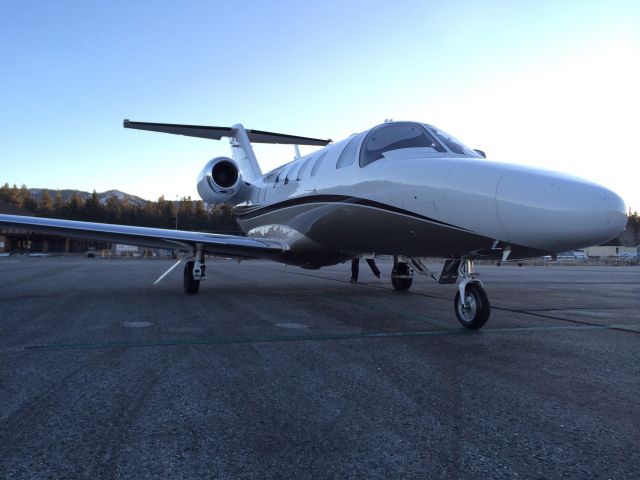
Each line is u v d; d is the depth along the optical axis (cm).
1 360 413
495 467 227
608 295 1102
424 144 705
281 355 443
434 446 250
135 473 218
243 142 1568
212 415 290
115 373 374
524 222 500
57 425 271
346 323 630
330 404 312
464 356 449
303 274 1817
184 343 490
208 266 2680
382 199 692
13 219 881
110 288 1113
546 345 503
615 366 416
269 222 1134
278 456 238
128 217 10069
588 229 475
